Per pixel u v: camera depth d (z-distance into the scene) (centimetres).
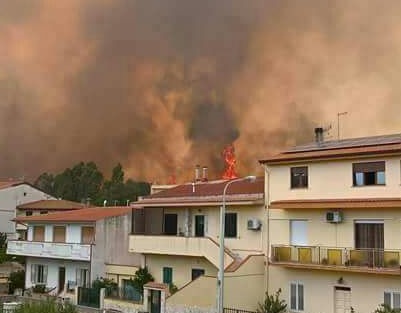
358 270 3022
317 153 3322
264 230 3559
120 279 4397
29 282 5134
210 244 3678
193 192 4234
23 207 7575
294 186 3438
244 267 3419
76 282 4638
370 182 3089
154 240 4047
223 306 3262
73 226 4800
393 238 2973
